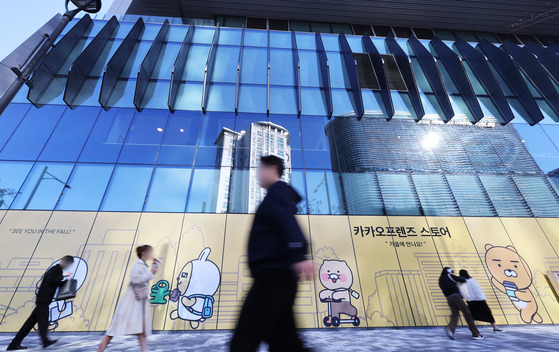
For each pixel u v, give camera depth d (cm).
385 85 1024
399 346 415
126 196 721
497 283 662
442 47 1209
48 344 404
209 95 967
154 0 1298
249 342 111
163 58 1054
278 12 1379
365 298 627
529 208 792
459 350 380
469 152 910
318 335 526
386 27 1469
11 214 652
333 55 1170
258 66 1091
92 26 1109
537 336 482
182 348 404
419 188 822
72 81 852
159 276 618
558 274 673
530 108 1014
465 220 765
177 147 832
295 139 902
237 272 641
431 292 643
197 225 701
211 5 1331
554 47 1283
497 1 1316
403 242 717
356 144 906
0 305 542
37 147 760
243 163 829
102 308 563
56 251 617
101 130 823
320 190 796
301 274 112
